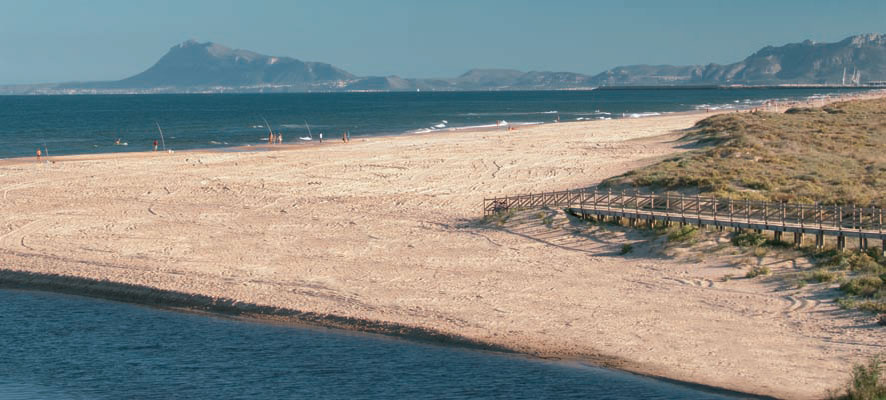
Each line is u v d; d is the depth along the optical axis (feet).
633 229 234.17
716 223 218.18
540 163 433.89
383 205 310.65
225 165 436.76
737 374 134.62
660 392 129.70
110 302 192.44
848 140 421.18
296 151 513.86
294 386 140.46
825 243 203.92
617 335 155.84
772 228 206.69
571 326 162.09
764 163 347.97
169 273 210.18
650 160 419.33
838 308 161.79
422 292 188.75
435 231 258.37
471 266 212.02
